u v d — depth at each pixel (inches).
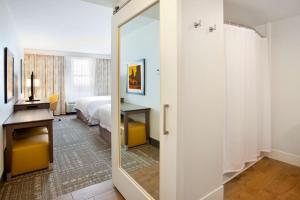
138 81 75.9
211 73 63.4
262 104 110.3
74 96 275.4
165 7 51.3
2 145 88.7
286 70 105.2
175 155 50.5
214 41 64.2
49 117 105.9
